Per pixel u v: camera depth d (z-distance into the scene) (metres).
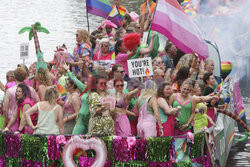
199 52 20.11
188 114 17.78
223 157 20.86
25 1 86.25
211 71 21.45
